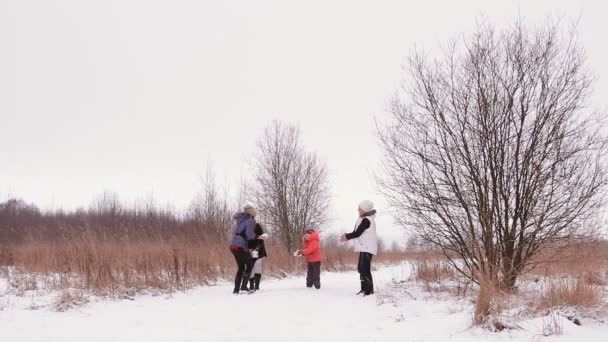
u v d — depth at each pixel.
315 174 27.88
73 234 13.35
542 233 8.18
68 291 8.60
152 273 10.39
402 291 9.05
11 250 14.34
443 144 8.77
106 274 9.95
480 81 8.70
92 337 6.00
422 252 10.63
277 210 27.11
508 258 8.11
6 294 8.99
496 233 8.33
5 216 22.62
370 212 9.31
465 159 8.58
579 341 5.09
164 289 9.95
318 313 7.53
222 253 13.87
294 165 27.64
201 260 12.35
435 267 10.53
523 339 5.31
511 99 8.34
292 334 6.22
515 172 8.36
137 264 11.02
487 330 5.66
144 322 6.93
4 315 7.26
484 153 8.45
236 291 9.62
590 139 8.05
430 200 8.77
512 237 8.21
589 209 8.05
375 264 22.78
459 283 8.96
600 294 6.94
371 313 7.36
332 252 20.28
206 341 5.88
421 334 5.86
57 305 7.80
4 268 12.20
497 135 8.45
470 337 5.51
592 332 5.44
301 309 7.88
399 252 29.84
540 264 8.55
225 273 12.66
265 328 6.57
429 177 8.89
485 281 6.57
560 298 6.61
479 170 8.50
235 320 7.08
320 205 27.83
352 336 6.04
